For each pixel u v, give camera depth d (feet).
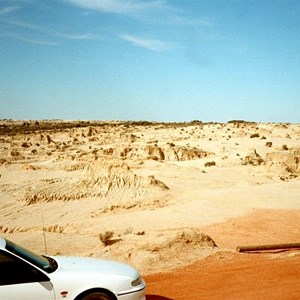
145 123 552.00
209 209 84.43
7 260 18.98
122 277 20.26
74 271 19.85
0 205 100.83
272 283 28.32
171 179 129.18
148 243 38.47
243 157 182.29
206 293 26.76
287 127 343.67
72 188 113.09
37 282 18.83
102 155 184.03
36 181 126.31
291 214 73.92
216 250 38.73
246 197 95.50
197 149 206.39
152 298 26.20
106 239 44.50
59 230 75.87
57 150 233.55
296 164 145.07
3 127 474.49
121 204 96.68
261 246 39.32
